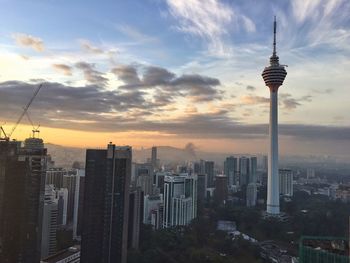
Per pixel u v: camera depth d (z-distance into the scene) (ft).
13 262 627.87
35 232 640.58
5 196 634.43
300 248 398.83
